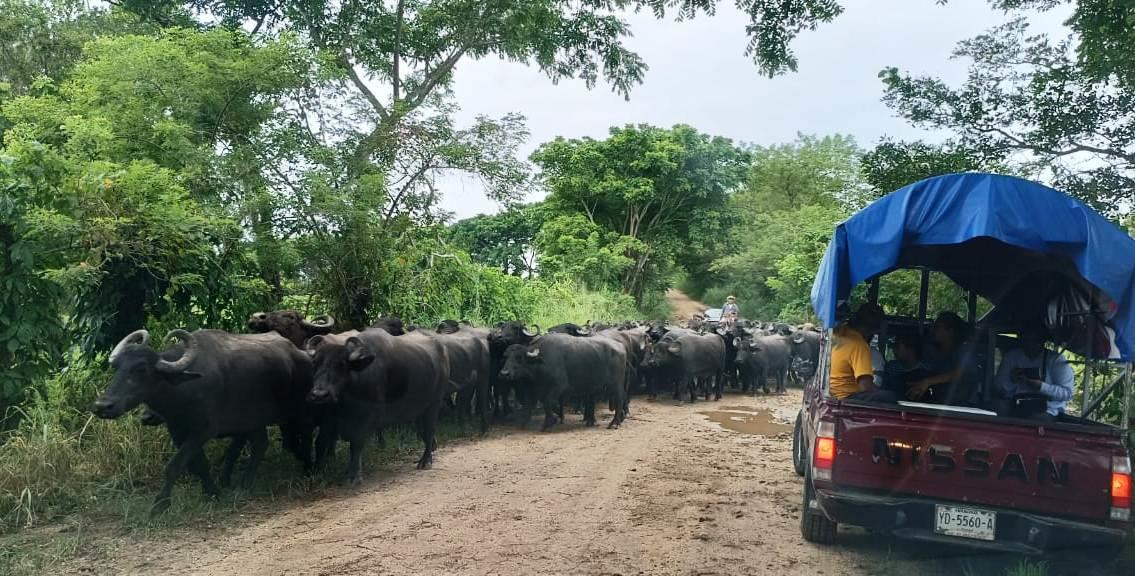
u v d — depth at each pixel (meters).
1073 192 8.39
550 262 31.98
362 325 12.94
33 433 7.60
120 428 8.10
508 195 13.96
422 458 9.16
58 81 15.48
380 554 5.89
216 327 10.19
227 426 7.29
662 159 33.66
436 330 12.83
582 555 5.95
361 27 17.39
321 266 12.09
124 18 16.12
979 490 5.27
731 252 45.16
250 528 6.56
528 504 7.43
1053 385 6.36
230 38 11.06
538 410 14.54
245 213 10.38
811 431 6.36
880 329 7.51
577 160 34.44
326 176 11.73
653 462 9.61
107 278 8.75
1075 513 5.13
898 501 5.36
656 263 38.53
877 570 5.73
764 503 7.69
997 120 8.84
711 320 26.30
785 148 54.44
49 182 7.78
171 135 9.87
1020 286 7.18
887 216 5.72
